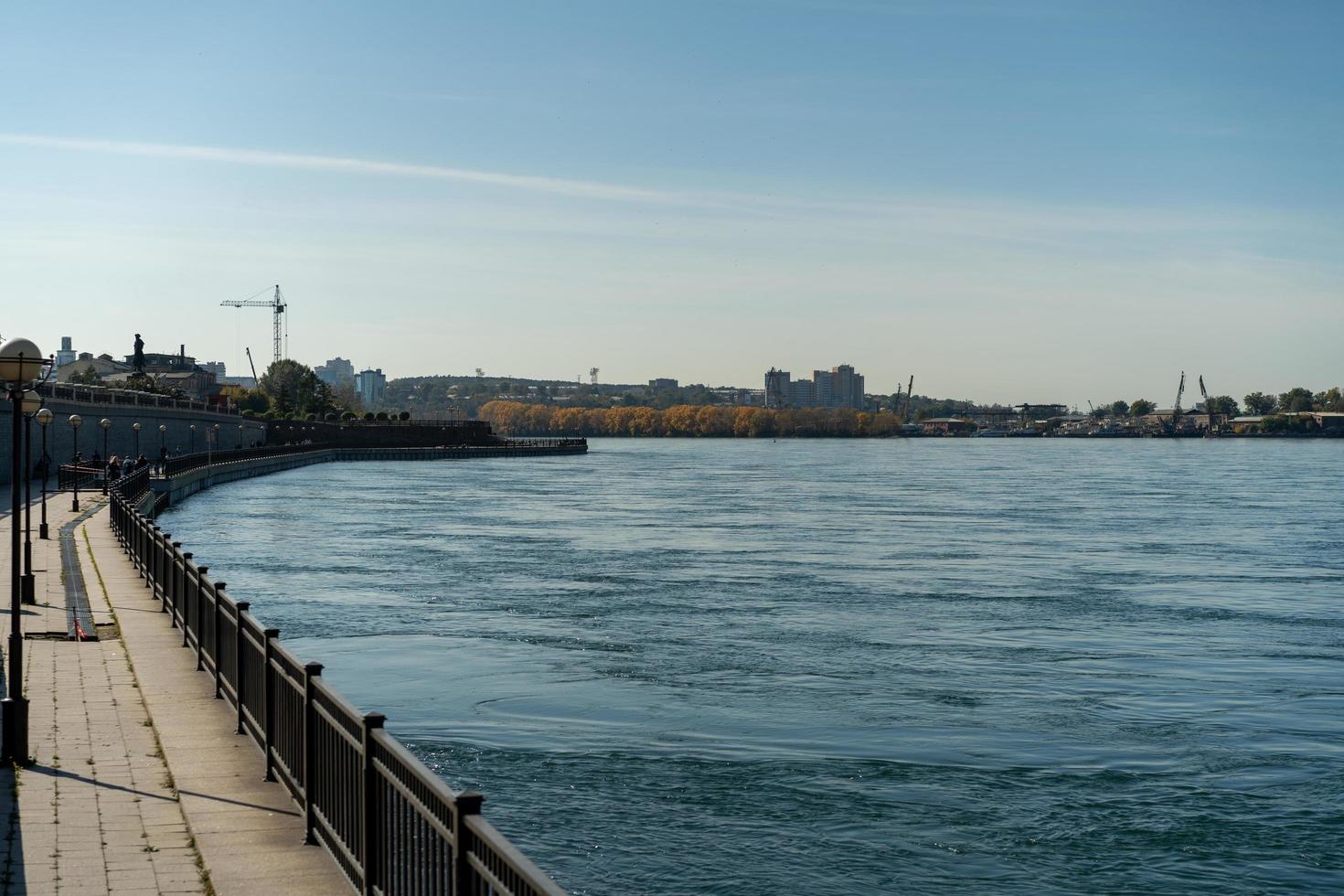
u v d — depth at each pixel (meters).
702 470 171.25
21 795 12.56
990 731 24.45
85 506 60.91
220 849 10.95
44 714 16.31
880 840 18.58
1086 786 21.16
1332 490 116.06
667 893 16.53
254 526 67.88
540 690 27.05
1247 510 87.25
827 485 127.50
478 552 55.06
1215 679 29.27
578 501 95.38
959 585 45.19
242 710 15.23
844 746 23.20
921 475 153.38
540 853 17.72
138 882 10.11
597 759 22.03
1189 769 22.22
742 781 21.02
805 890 16.78
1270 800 20.62
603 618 36.69
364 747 9.57
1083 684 28.62
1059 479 142.75
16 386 16.83
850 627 35.62
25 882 10.09
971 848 18.36
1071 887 17.17
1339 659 31.73
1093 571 49.97
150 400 120.69
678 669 29.39
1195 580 47.47
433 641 32.59
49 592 28.81
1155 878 17.56
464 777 20.89
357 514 78.00
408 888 8.60
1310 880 17.52
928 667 30.09
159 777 13.34
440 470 163.38
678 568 49.91
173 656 20.45
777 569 49.94
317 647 31.56
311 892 9.88
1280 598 42.66
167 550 25.05
